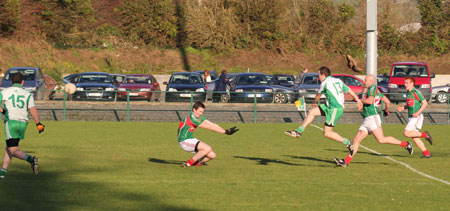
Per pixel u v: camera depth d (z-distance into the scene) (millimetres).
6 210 12227
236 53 78125
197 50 78750
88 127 33625
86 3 75250
